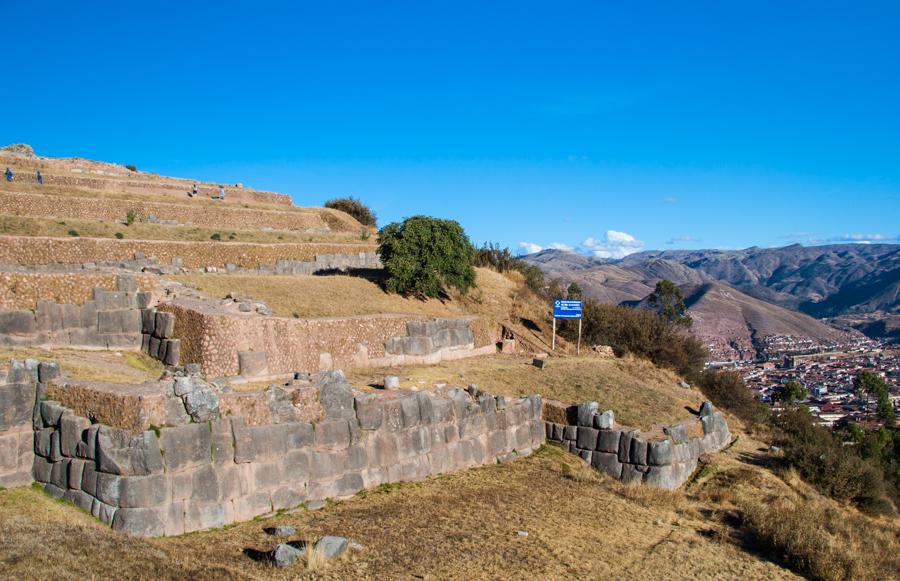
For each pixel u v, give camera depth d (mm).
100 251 32375
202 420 14547
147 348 21344
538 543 15078
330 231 56656
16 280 19766
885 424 61281
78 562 10953
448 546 14242
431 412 20000
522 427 23219
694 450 24266
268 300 28000
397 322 28062
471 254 37938
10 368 14836
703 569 15000
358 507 16438
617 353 39781
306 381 17781
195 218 48125
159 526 13500
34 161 54844
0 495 13891
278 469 15781
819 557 15883
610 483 21203
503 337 37031
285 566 12141
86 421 14211
